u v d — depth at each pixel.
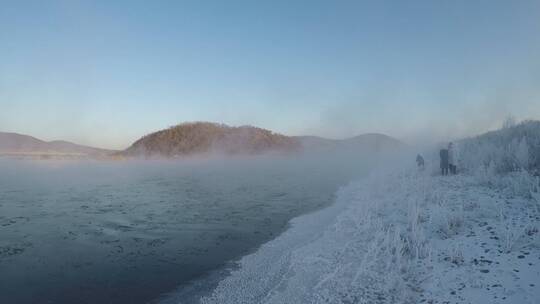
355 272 7.90
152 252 10.90
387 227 10.83
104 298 7.74
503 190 11.98
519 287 6.43
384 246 9.17
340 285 7.34
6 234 13.07
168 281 8.63
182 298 7.66
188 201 20.22
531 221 9.09
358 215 12.80
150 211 17.33
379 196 16.48
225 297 7.57
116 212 17.11
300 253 9.61
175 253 10.78
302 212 16.69
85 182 30.69
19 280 8.78
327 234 11.27
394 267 8.02
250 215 16.19
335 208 16.62
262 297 7.39
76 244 11.78
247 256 10.34
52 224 14.63
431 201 12.64
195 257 10.40
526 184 11.56
